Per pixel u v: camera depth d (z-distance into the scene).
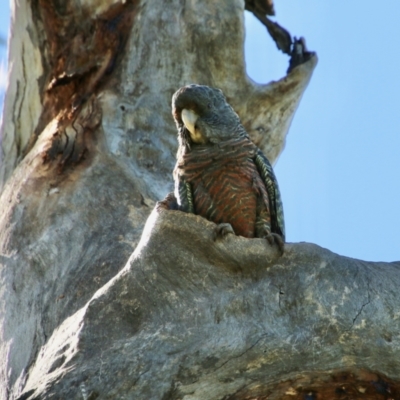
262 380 10.36
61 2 15.83
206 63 15.54
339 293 10.62
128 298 10.57
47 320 11.62
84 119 14.71
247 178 11.01
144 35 15.49
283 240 10.93
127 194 13.45
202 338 10.30
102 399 9.91
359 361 10.51
